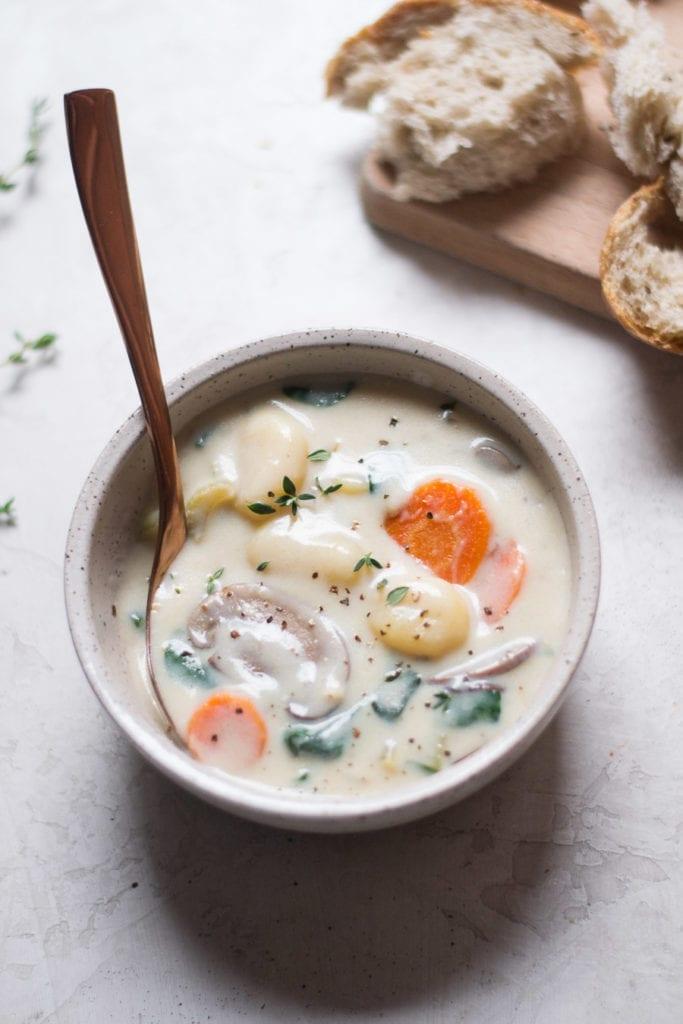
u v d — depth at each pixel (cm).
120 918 52
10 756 55
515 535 51
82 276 64
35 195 66
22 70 69
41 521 59
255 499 52
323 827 46
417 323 62
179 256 64
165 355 62
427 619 50
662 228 60
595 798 53
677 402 59
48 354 62
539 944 51
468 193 62
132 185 66
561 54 62
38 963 52
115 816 53
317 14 70
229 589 51
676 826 52
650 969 50
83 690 56
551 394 60
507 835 52
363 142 66
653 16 66
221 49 69
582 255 61
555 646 50
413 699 49
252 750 49
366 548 52
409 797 46
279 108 67
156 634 51
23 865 53
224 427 54
